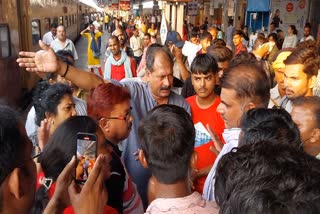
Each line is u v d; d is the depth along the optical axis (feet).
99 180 4.85
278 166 2.93
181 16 56.18
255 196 2.73
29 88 31.58
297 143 5.07
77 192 4.92
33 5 34.37
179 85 15.08
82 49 80.33
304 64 8.40
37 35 36.06
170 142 4.94
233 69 7.20
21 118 4.02
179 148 4.96
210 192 6.85
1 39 23.89
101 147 5.67
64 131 5.60
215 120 9.18
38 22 36.58
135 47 40.40
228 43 42.16
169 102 9.37
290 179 2.77
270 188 2.74
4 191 3.67
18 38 28.53
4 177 3.65
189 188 5.30
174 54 16.14
